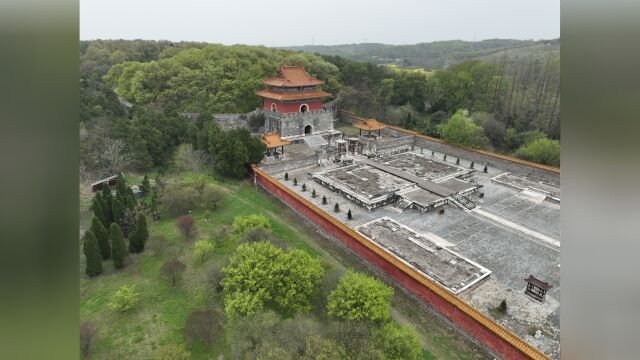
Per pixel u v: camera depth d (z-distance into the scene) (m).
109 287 34.09
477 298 32.62
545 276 35.59
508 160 61.38
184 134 65.69
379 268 37.19
